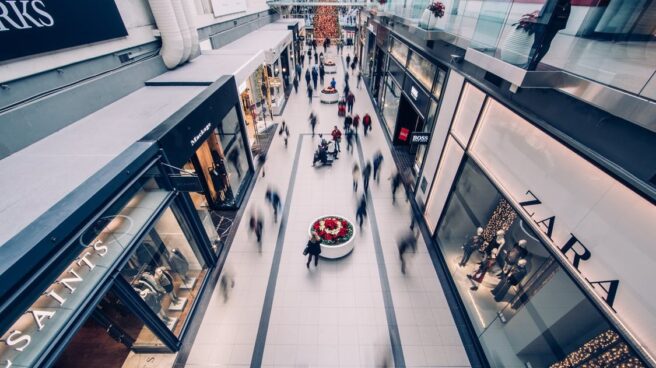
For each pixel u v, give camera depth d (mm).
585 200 3719
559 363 4266
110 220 4645
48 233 3408
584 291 3680
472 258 6910
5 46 4770
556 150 4219
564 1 3354
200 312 6840
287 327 6562
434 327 6578
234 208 9836
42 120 5562
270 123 15977
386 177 11664
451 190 7609
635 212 3092
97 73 6930
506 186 5406
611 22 3406
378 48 17703
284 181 11461
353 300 7117
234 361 5980
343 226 8523
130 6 7941
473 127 6477
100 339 6203
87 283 4020
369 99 19656
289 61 20938
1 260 3027
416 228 9242
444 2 7676
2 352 3250
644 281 3002
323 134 15023
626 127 3076
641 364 3205
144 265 6090
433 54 8805
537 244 4957
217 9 13812
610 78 3385
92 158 5016
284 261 8125
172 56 9406
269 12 25469
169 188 5906
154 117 6531
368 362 5969
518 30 4188
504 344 5484
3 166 4801
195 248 7305
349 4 25781
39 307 3596
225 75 9234
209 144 8836
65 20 5840
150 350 6023
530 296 5027
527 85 3875
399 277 7676
